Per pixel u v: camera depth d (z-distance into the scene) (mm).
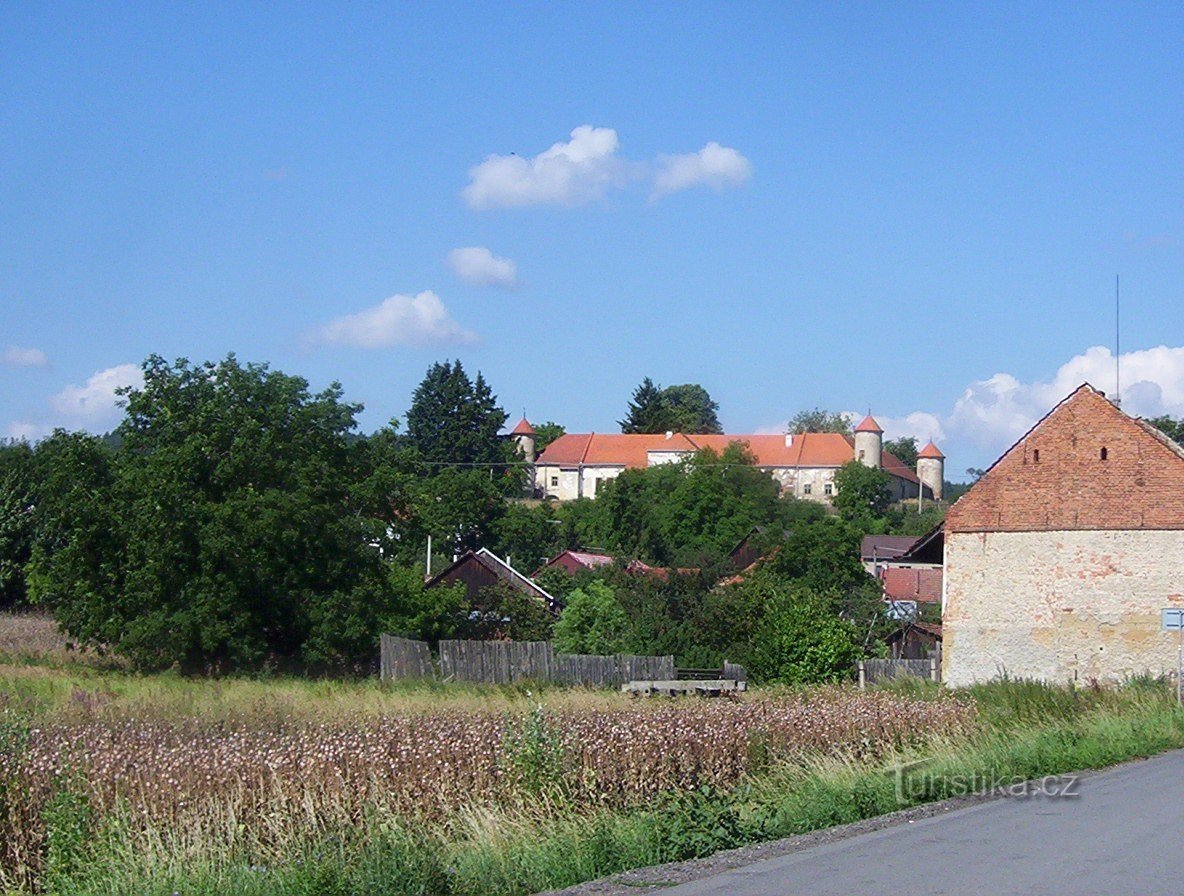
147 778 13969
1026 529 36719
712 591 53875
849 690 32125
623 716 20766
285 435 49625
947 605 37344
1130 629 35219
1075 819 13891
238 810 13352
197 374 49875
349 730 18859
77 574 47062
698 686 36156
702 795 14594
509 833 13086
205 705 27141
